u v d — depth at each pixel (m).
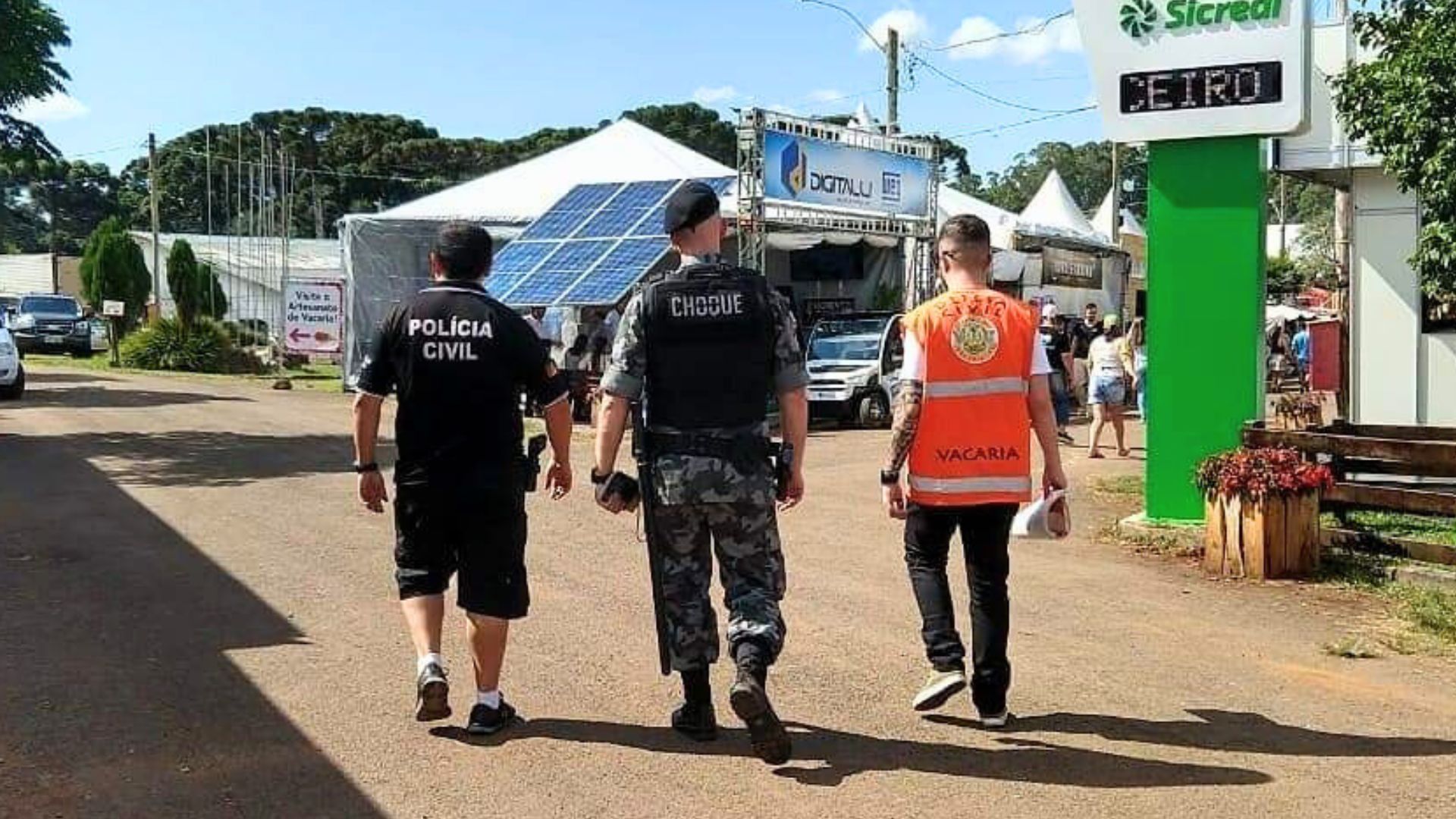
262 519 10.01
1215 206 9.93
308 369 35.47
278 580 7.88
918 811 4.54
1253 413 9.88
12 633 6.59
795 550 9.29
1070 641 6.78
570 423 5.40
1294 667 6.32
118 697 5.62
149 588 7.62
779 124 19.72
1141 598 7.78
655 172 26.80
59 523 9.73
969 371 5.29
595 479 5.10
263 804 4.52
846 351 20.81
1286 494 8.23
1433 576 8.02
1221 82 9.77
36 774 4.76
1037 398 5.38
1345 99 9.75
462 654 6.33
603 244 20.62
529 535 9.54
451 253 5.21
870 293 25.89
